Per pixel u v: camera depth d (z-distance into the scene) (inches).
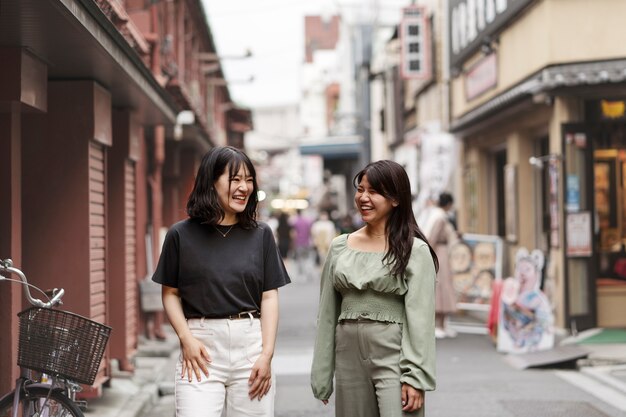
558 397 325.4
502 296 442.0
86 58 269.4
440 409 305.7
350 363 164.6
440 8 867.4
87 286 304.0
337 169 1988.2
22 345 185.8
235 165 169.8
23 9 210.7
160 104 371.9
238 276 168.7
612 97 484.4
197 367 166.2
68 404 195.6
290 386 364.2
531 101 511.2
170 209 631.2
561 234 482.0
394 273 161.3
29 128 307.3
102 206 326.3
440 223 495.8
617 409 303.7
